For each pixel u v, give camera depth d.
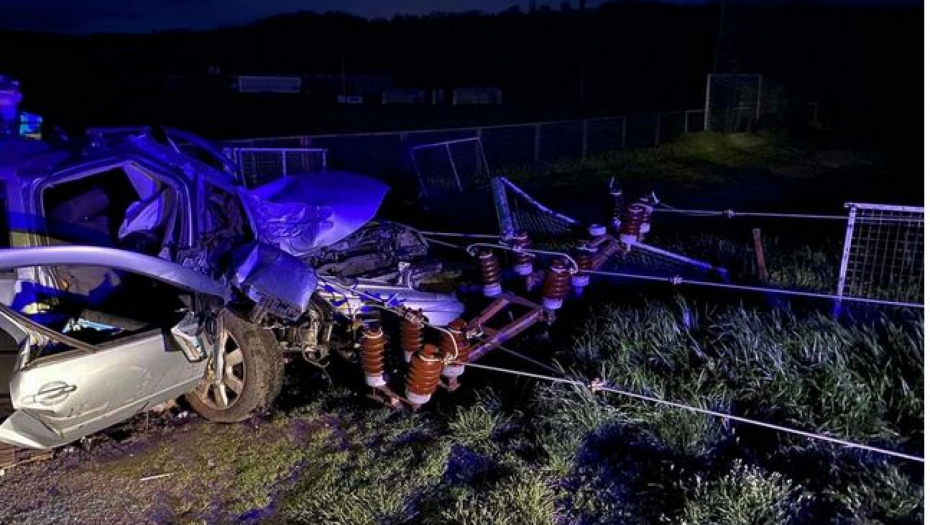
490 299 6.36
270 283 4.90
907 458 3.91
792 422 4.56
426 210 12.27
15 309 4.37
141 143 5.29
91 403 4.22
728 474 4.04
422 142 16.69
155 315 4.95
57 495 4.52
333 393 5.77
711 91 20.02
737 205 12.89
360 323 5.44
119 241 4.96
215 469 4.77
